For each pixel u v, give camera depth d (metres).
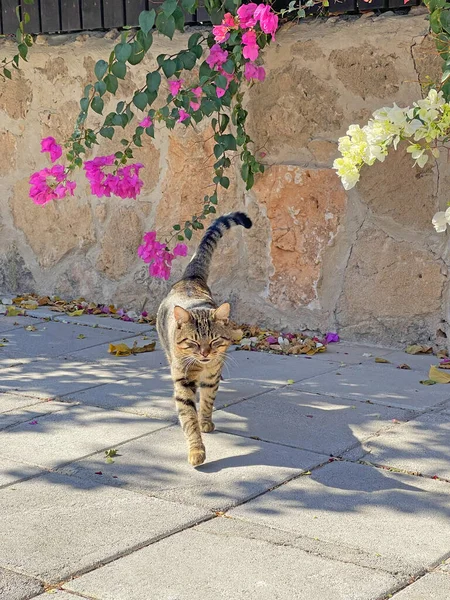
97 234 2.26
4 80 2.33
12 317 2.22
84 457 1.31
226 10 1.84
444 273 1.80
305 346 1.89
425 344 1.85
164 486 1.21
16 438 1.39
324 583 0.95
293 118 1.92
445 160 1.76
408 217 1.82
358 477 1.24
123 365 1.81
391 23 1.78
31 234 2.38
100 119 2.20
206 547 1.03
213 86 1.80
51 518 1.11
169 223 2.13
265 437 1.40
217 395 1.60
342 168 0.91
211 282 2.10
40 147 2.31
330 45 1.85
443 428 1.42
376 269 1.88
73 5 2.17
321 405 1.54
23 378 1.72
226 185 1.94
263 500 1.17
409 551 1.02
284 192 1.96
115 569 0.98
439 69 1.74
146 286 2.20
